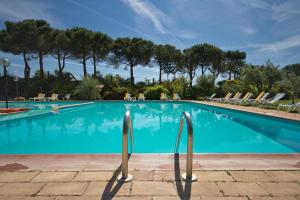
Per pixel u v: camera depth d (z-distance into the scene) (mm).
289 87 18141
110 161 3150
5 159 3254
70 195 2223
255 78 20859
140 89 24844
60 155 3410
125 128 2600
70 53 27203
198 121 9555
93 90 21188
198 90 24531
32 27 24078
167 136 6883
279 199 2145
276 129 7844
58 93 23406
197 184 2453
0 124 7785
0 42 24172
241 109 10758
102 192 2279
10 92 24859
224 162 3107
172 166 2961
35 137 6777
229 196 2201
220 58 32406
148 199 2146
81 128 8156
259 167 2928
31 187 2393
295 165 3004
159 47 31672
